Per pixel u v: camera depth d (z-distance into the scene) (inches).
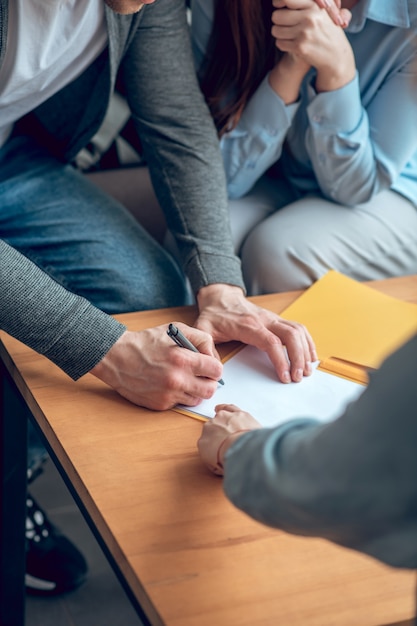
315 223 62.7
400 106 60.7
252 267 62.4
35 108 62.0
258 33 59.9
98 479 36.0
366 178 61.7
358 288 53.3
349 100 58.2
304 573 30.7
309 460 22.4
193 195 55.5
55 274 59.4
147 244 61.4
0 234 61.1
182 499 34.8
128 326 48.8
